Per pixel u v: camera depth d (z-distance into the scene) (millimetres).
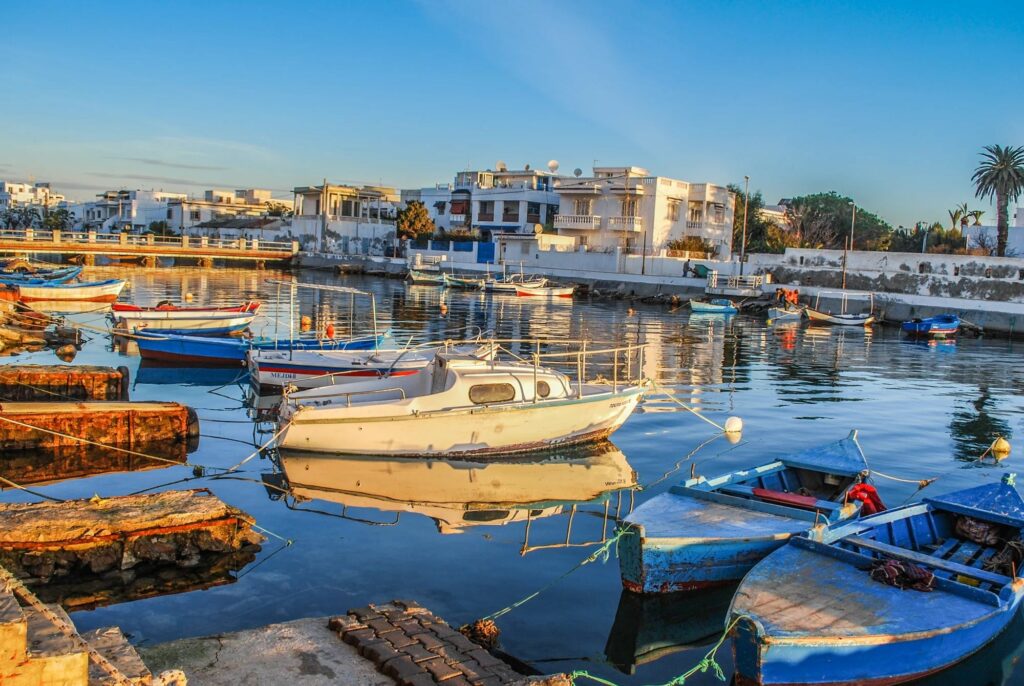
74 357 29047
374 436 16453
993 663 9273
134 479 15000
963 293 55781
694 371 31078
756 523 11016
